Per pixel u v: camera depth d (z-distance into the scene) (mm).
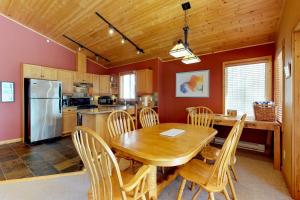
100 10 3328
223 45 3846
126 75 6043
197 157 2646
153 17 3330
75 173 2570
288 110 2219
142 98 5320
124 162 2871
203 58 4375
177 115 4910
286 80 2348
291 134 2023
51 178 2420
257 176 2475
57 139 4512
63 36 4734
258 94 3602
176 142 1781
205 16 3051
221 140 4004
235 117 3428
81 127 1192
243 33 3326
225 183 1542
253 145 3543
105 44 4816
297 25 1789
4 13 4105
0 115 4105
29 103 4152
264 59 3508
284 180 2352
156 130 2344
